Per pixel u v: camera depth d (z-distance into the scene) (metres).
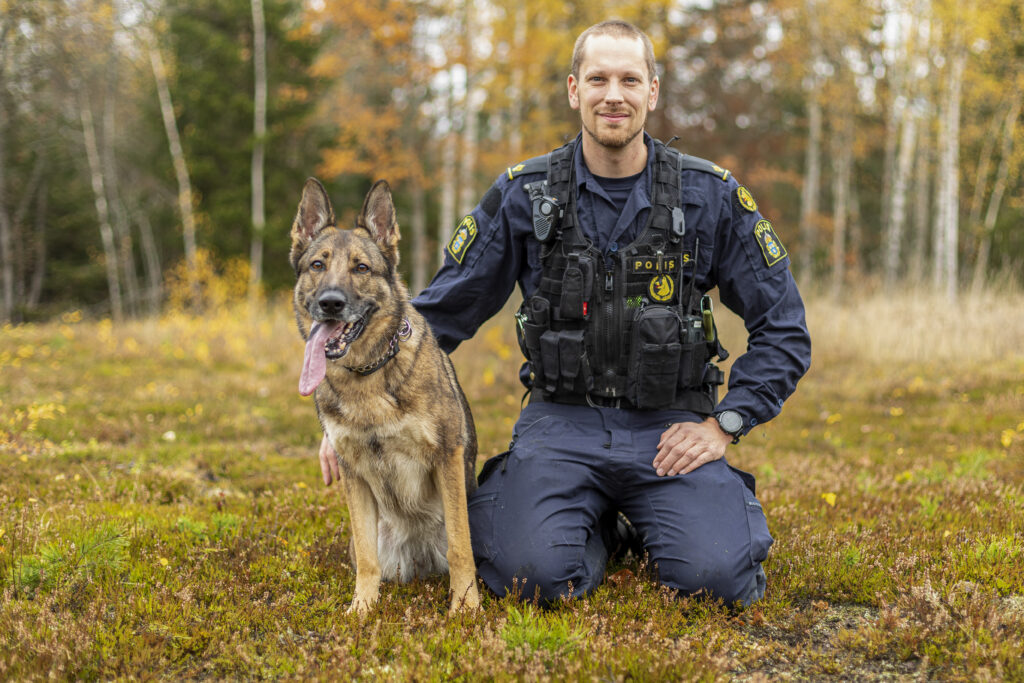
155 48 20.94
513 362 9.86
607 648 2.48
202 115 21.50
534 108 19.47
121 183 25.23
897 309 12.27
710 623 2.74
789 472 5.12
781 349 3.16
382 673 2.39
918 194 22.22
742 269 3.25
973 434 6.53
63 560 3.07
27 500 4.04
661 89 21.08
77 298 25.83
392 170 19.97
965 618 2.63
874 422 7.31
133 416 6.70
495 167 17.86
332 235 3.31
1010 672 2.33
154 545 3.46
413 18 17.91
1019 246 21.91
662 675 2.33
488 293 3.51
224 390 8.35
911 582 2.96
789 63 22.03
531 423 3.30
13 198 23.39
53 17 18.97
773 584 3.11
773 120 25.67
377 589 3.05
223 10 21.25
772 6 20.98
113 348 11.18
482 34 16.73
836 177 24.75
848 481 4.77
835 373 9.73
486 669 2.38
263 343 11.55
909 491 4.51
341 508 4.13
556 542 2.94
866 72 23.16
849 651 2.59
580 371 3.19
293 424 6.92
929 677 2.41
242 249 21.52
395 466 3.10
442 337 3.50
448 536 3.03
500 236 3.40
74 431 6.06
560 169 3.23
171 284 21.48
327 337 2.98
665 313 3.07
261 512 4.14
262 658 2.55
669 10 19.70
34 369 9.16
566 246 3.17
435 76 18.09
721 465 3.17
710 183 3.24
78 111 23.59
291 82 22.03
